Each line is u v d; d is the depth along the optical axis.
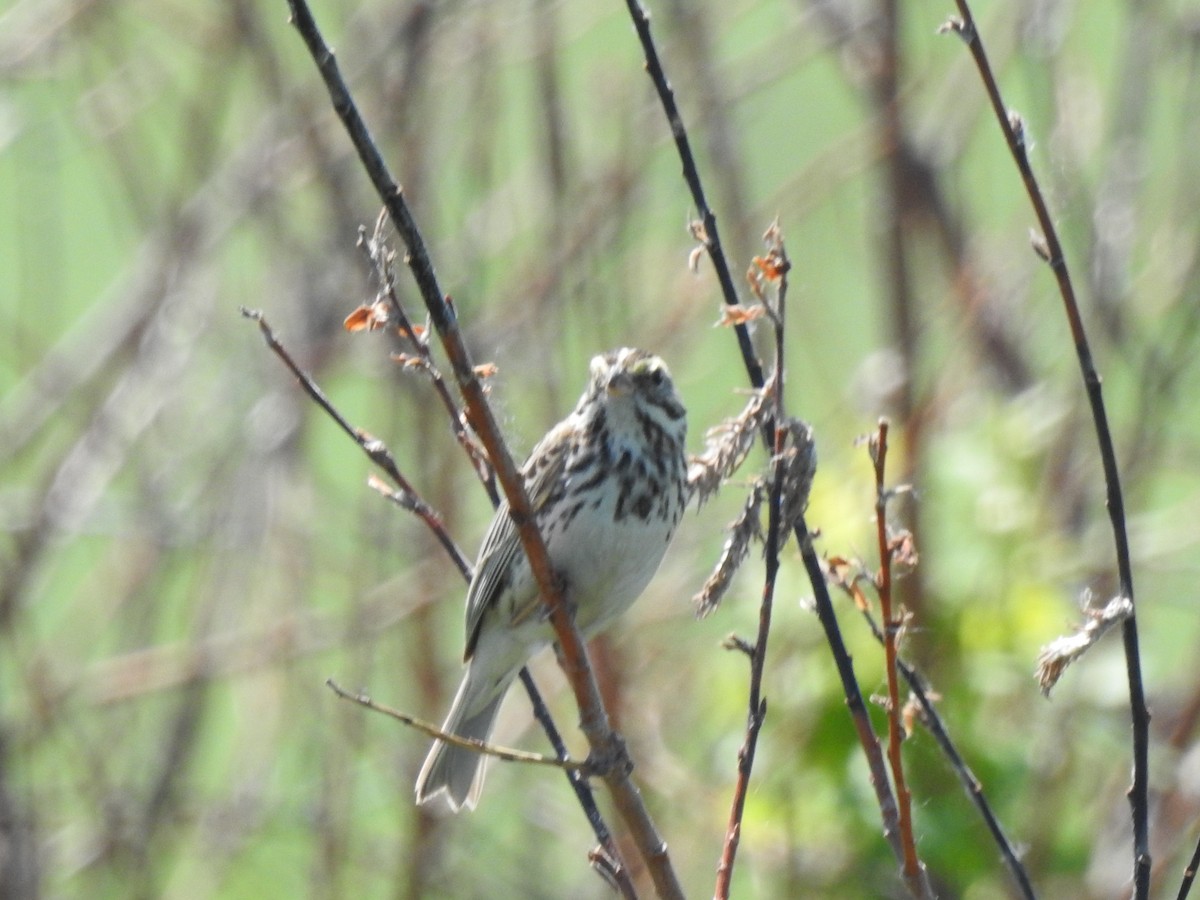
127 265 15.49
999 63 13.16
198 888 12.86
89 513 12.28
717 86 12.59
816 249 13.70
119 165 12.87
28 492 12.67
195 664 12.43
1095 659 11.64
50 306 13.12
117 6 12.91
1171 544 12.45
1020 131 6.77
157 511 12.54
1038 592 11.05
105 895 12.21
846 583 7.31
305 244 12.70
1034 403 12.34
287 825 12.87
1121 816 11.59
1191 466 13.22
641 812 7.16
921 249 13.24
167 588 12.90
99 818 12.19
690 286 12.30
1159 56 12.76
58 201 13.66
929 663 10.91
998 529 11.29
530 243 12.57
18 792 12.12
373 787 13.31
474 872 12.76
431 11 12.15
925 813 10.59
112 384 12.77
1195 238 12.45
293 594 12.74
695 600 6.77
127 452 12.38
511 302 12.00
